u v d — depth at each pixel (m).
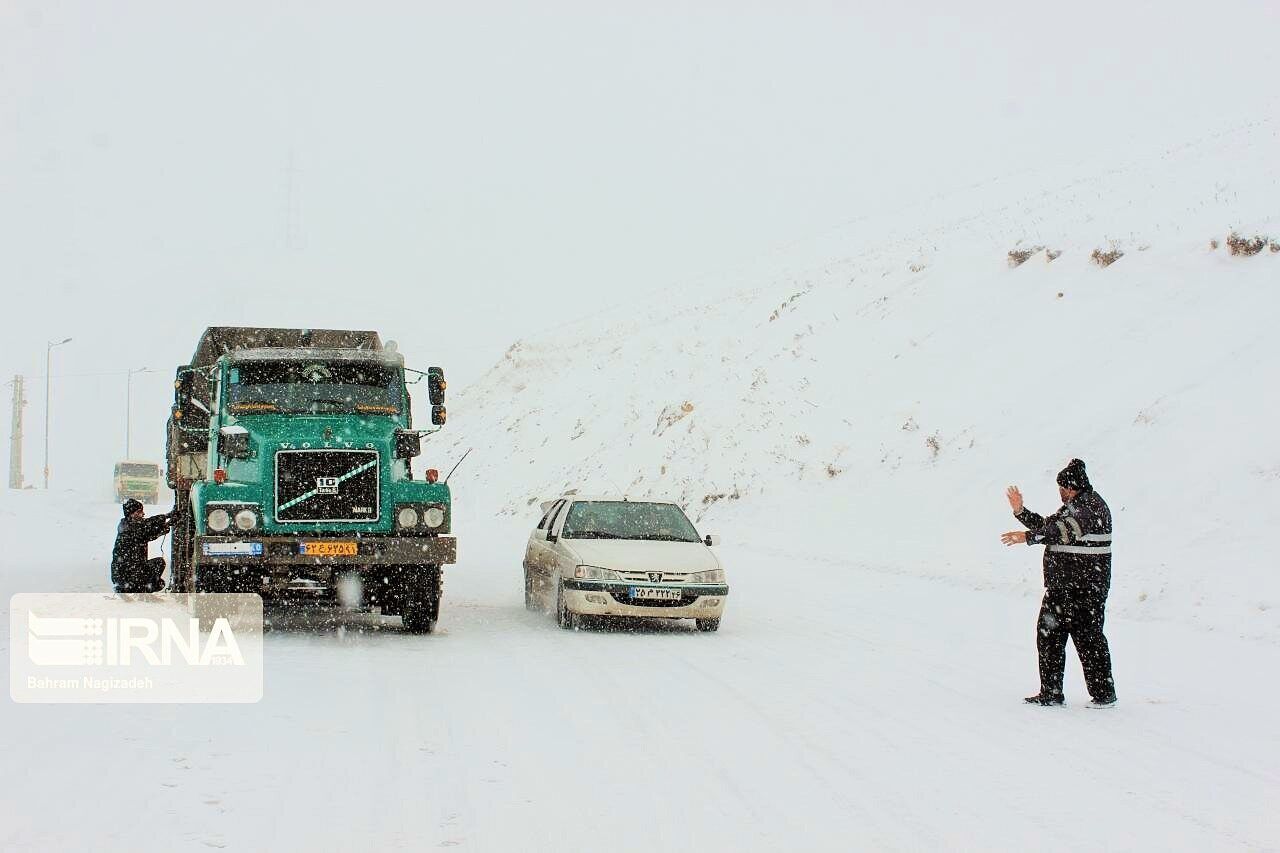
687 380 36.53
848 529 22.11
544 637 12.61
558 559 13.82
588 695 9.31
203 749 7.15
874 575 18.52
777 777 7.02
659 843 5.75
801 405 29.36
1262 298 21.38
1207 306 22.39
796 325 35.50
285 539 11.77
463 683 9.65
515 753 7.36
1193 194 31.58
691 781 6.87
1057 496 18.75
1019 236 33.50
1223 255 24.09
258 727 7.78
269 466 12.09
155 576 14.41
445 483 12.64
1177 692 9.82
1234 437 17.38
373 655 11.04
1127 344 22.73
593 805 6.32
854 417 27.09
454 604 15.71
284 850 5.40
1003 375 24.61
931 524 20.47
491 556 23.44
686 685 9.87
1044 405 22.28
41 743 7.18
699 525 26.66
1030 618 14.20
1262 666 10.95
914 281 33.44
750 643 12.40
